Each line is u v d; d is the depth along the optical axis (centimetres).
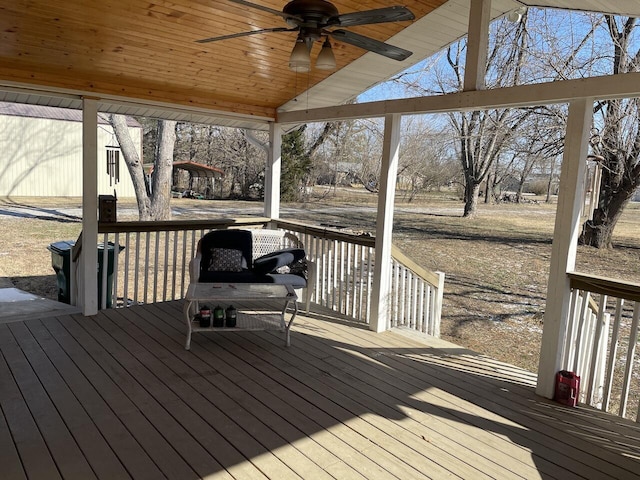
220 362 376
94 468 234
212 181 1430
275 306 541
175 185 1494
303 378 353
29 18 352
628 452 271
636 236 768
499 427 294
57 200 1237
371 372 370
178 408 298
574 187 320
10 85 413
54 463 237
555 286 333
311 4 250
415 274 495
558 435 288
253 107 568
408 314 500
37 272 825
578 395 333
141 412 291
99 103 476
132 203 1306
